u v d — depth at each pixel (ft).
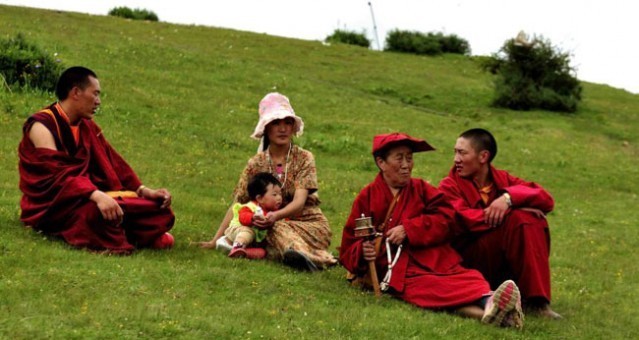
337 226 38.50
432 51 142.20
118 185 26.78
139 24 119.85
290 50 119.14
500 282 25.57
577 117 102.06
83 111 26.30
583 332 23.22
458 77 118.73
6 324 18.02
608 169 73.00
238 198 28.53
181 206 36.01
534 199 24.50
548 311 24.58
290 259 26.18
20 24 92.07
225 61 95.45
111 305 19.90
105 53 84.69
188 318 19.62
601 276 33.45
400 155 24.85
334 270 27.53
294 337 19.27
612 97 119.75
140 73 78.54
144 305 20.07
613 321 25.26
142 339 18.11
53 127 26.02
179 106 68.03
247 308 21.06
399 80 109.19
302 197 27.91
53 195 25.48
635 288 31.63
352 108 84.64
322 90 91.61
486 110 99.66
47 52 64.59
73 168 25.58
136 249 26.30
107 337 17.97
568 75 107.24
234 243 26.91
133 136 53.72
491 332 21.59
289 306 21.84
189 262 25.29
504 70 106.83
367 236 24.04
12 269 21.93
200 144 55.93
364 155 62.59
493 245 24.76
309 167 28.40
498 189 25.72
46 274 21.80
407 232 24.18
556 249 38.96
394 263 24.34
